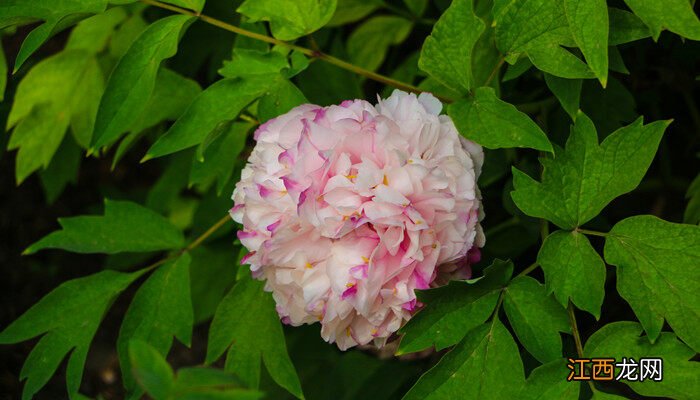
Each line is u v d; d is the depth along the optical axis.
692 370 0.95
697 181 1.08
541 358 0.97
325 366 1.30
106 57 1.26
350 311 0.97
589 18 0.94
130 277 1.08
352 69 1.04
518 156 1.18
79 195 1.75
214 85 1.02
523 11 0.98
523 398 0.97
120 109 1.00
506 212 1.24
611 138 0.98
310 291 0.96
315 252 0.96
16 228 1.70
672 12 0.93
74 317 1.06
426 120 0.97
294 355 1.31
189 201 1.48
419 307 0.98
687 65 1.17
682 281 0.96
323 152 0.94
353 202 0.94
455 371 0.97
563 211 0.98
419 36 1.30
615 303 1.23
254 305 1.06
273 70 1.03
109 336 1.61
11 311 1.61
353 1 1.21
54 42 1.63
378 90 1.35
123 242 1.09
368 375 1.25
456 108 0.99
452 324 0.98
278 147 0.97
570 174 0.98
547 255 0.97
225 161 1.11
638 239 0.97
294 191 0.95
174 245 1.09
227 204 1.22
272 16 1.03
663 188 1.27
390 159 0.95
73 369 1.06
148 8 1.30
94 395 1.52
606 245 0.97
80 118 1.25
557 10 0.98
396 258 0.96
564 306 0.96
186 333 1.06
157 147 1.01
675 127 1.27
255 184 0.97
